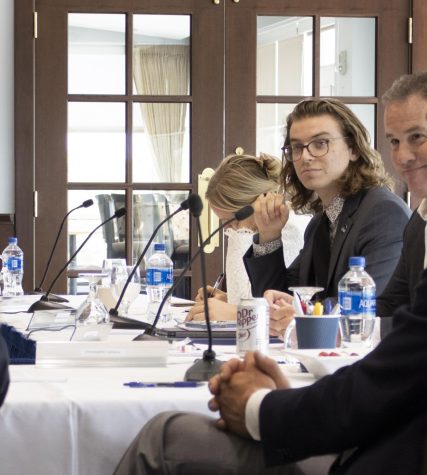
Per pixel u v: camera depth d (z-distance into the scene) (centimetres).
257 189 423
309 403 174
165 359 254
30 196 635
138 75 642
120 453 200
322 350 234
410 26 644
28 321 380
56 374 237
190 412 199
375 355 169
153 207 646
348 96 645
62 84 637
